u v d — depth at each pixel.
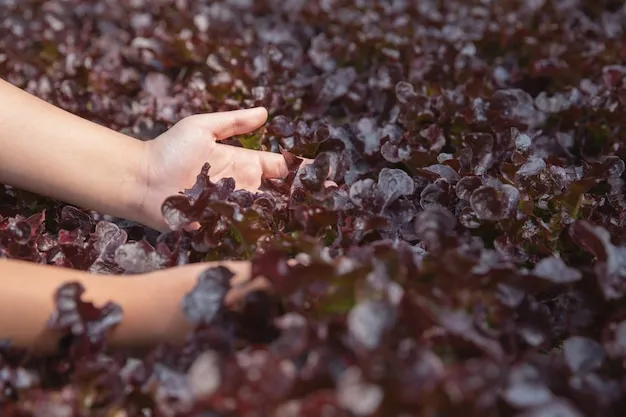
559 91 0.90
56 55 1.05
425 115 0.85
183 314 0.58
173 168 0.74
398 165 0.81
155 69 1.02
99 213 0.77
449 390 0.47
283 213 0.71
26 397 0.56
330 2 1.21
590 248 0.59
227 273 0.57
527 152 0.77
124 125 0.90
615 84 0.90
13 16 1.14
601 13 1.22
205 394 0.48
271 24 1.19
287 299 0.55
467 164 0.76
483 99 0.85
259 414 0.48
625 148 0.81
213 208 0.64
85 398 0.56
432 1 1.23
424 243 0.66
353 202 0.68
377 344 0.49
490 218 0.66
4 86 0.77
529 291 0.57
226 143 0.80
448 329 0.52
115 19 1.19
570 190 0.70
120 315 0.59
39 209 0.79
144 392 0.55
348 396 0.47
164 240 0.69
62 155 0.75
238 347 0.57
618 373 0.54
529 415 0.47
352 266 0.54
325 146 0.78
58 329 0.58
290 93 0.90
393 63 0.98
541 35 1.08
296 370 0.51
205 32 1.11
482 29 1.09
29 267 0.62
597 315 0.60
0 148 0.75
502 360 0.51
